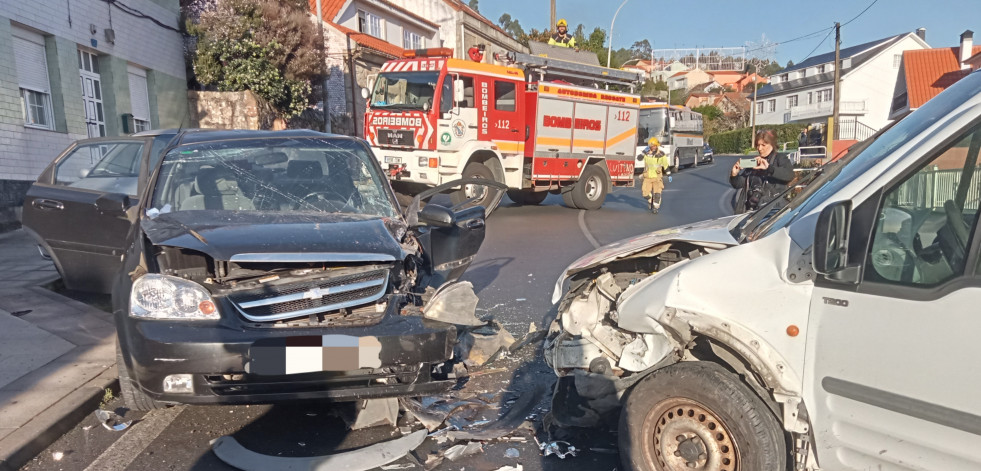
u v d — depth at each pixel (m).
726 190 22.19
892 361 2.51
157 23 15.91
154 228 4.09
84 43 12.98
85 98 13.41
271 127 18.39
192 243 3.76
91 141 7.09
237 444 3.74
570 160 15.70
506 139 14.30
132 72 15.12
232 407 4.29
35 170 11.57
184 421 4.09
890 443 2.56
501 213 15.72
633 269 4.04
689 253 3.73
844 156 3.58
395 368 3.65
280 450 3.69
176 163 4.91
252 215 4.40
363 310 3.85
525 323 6.21
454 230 5.21
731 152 60.66
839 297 2.65
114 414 4.20
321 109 22.95
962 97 2.79
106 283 6.44
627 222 13.99
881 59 58.53
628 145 17.55
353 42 24.83
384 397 3.67
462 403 4.29
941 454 2.45
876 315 2.55
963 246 2.46
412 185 13.62
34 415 3.95
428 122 12.87
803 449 2.87
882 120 59.38
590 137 16.23
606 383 3.50
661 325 3.12
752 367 2.86
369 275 3.90
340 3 25.92
